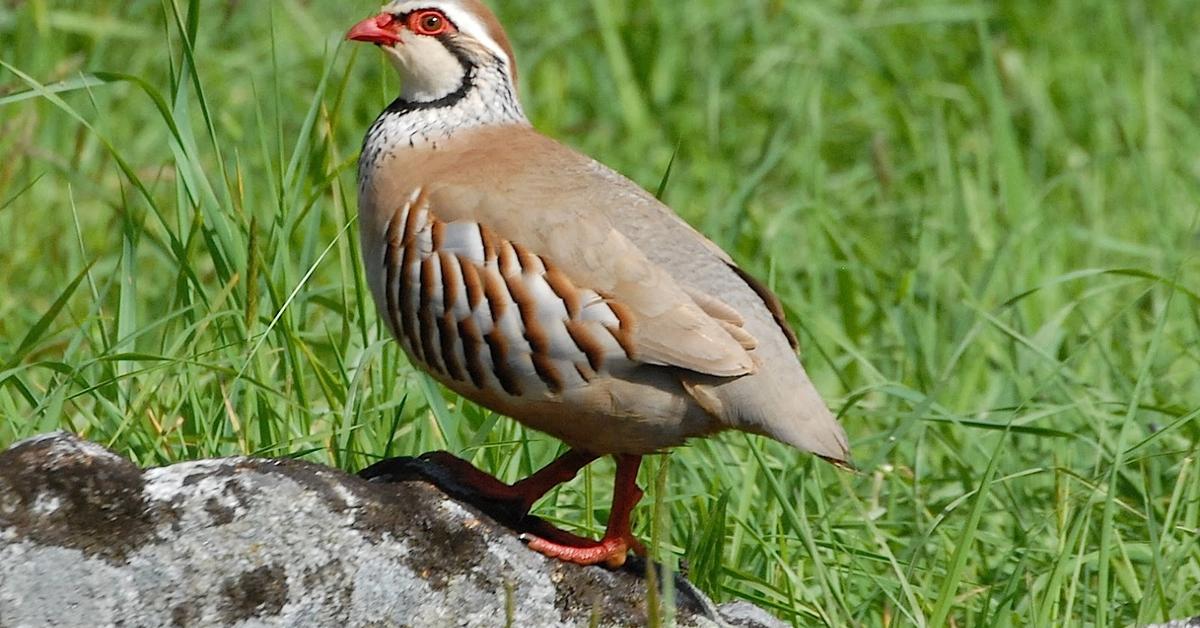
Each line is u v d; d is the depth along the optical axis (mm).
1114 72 19109
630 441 8398
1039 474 11344
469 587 7570
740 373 8086
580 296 8094
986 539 10305
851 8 20250
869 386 10844
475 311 8258
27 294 13398
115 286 13344
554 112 17750
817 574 9586
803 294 14594
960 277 13688
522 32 18859
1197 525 10320
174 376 10492
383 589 7340
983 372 13062
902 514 10930
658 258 8312
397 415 9539
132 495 7031
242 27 17797
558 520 9359
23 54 16000
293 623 7133
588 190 8492
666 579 7125
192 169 10000
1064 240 15172
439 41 9211
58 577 6805
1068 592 9242
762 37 19406
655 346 8070
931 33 19672
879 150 16281
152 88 9898
